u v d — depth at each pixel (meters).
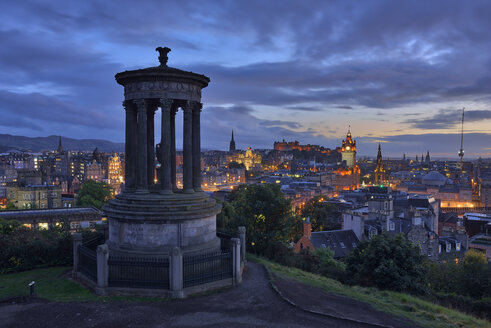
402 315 21.89
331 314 20.17
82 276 24.92
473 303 33.25
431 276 46.19
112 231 27.22
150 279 22.88
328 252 58.78
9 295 22.36
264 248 47.88
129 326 17.86
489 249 93.69
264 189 56.03
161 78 26.41
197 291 22.67
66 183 198.75
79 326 17.84
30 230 38.00
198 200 27.33
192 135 29.09
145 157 26.86
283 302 21.56
